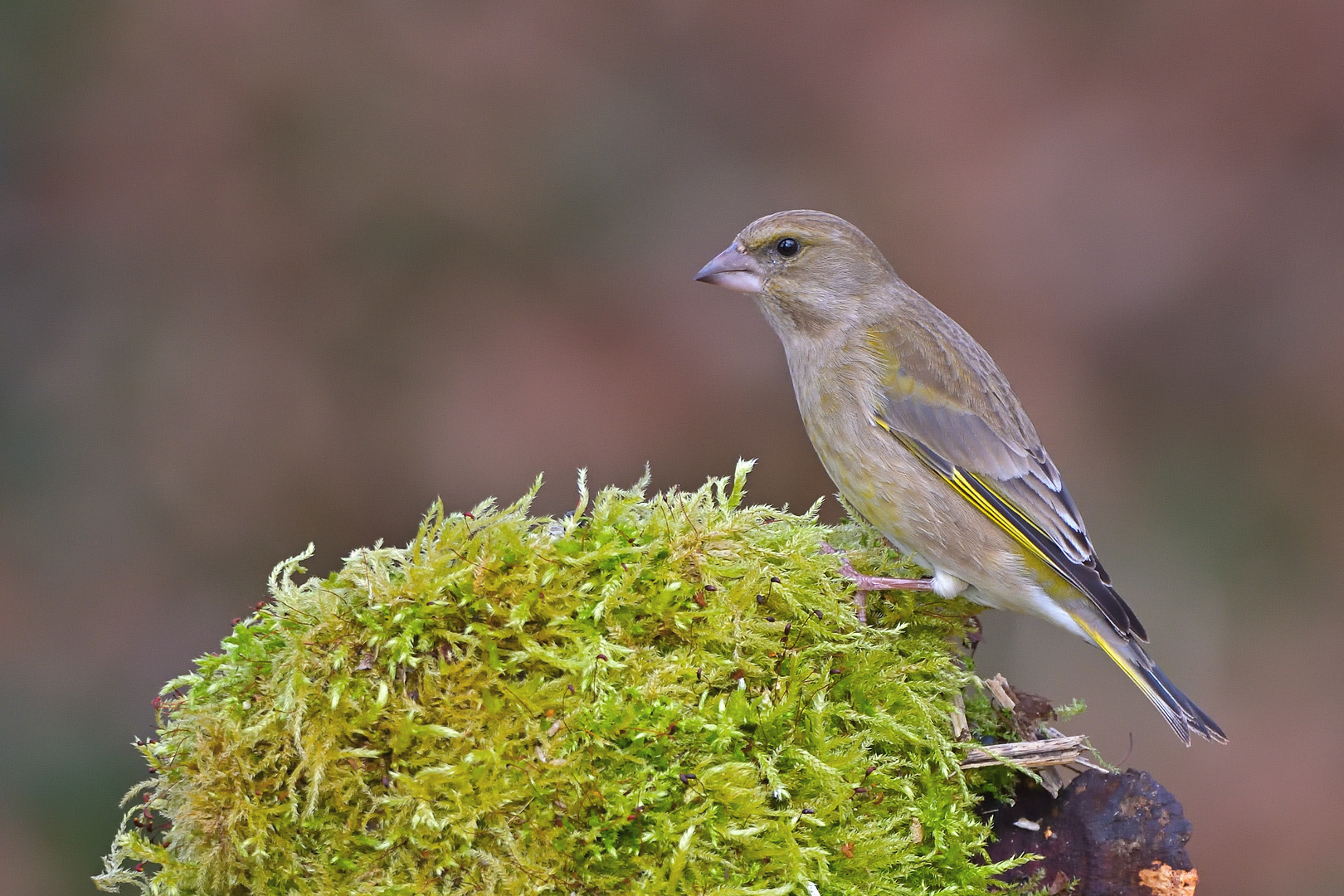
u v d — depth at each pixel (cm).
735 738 471
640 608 481
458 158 1552
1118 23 1611
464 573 458
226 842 439
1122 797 518
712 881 450
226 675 459
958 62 1589
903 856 478
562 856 442
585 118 1579
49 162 1527
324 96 1550
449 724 447
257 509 1424
